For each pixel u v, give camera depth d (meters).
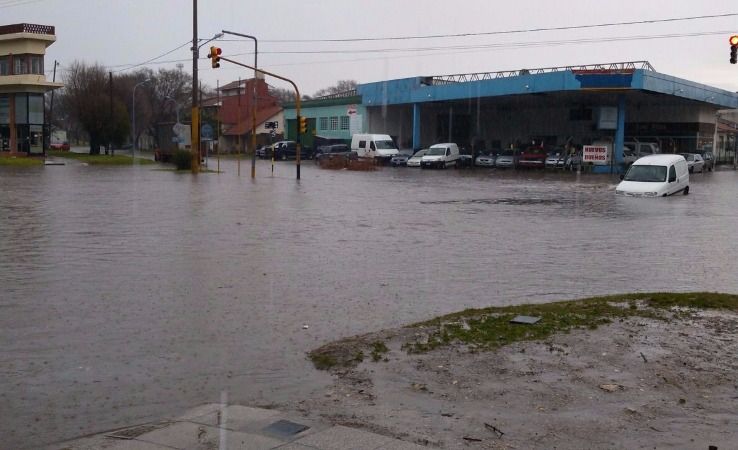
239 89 95.69
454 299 10.22
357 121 74.50
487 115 74.81
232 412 5.69
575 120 64.62
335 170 54.81
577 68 51.69
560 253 14.72
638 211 24.27
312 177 44.06
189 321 8.66
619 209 24.97
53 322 8.54
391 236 17.05
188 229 17.67
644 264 13.45
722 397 5.95
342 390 6.18
